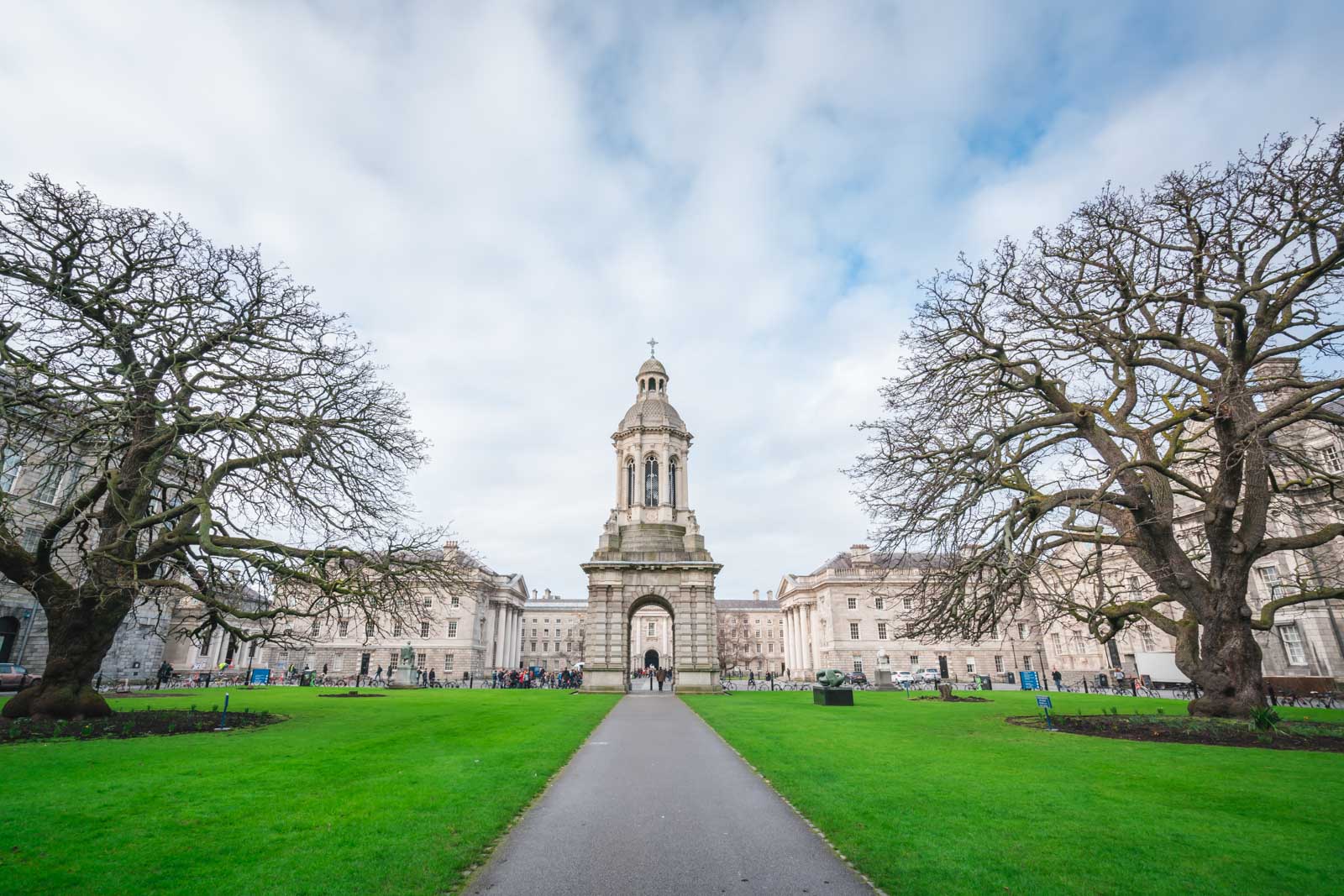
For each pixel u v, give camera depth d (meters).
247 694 37.41
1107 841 8.30
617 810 10.48
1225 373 18.14
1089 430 21.53
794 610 102.94
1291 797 10.55
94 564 20.28
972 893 6.68
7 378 20.08
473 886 7.19
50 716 19.62
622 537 49.81
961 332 22.91
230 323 21.56
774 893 7.01
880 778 12.21
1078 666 69.44
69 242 20.16
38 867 7.38
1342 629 39.81
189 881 6.98
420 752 15.52
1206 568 34.16
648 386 55.72
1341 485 20.17
